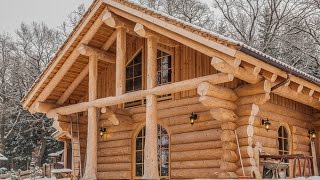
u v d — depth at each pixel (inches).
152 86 439.2
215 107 416.5
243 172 413.4
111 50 523.2
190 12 1051.3
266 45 951.6
